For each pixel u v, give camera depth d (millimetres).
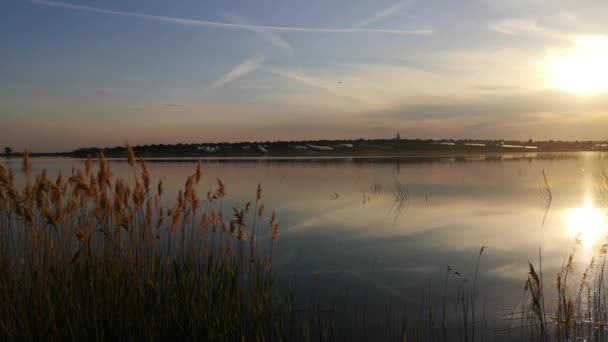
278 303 7516
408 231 14336
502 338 6645
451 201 21000
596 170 39719
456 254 11469
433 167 47219
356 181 31016
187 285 6824
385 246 12320
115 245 6688
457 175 35875
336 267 10297
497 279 9422
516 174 36375
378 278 9516
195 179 7367
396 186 27516
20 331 5828
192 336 6395
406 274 9797
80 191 6734
